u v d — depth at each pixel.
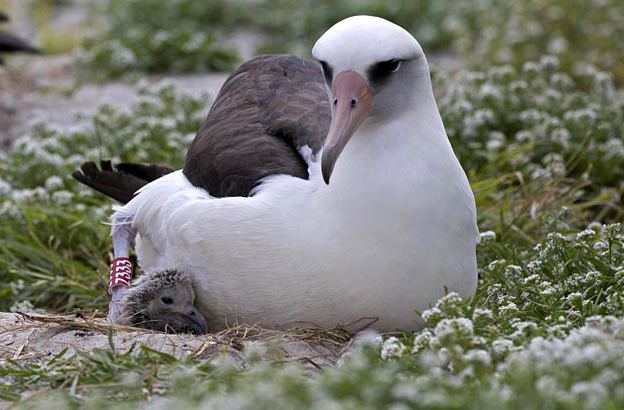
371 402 7.05
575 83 19.97
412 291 9.52
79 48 24.08
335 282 9.49
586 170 14.86
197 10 26.67
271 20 26.36
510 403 6.99
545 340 8.30
